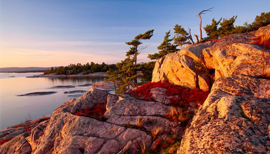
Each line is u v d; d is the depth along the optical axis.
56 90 92.69
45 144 10.28
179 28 31.31
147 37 36.22
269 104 4.82
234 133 4.05
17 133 21.75
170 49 34.66
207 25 29.50
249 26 20.05
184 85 16.83
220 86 7.74
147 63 38.03
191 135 4.88
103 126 10.45
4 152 12.24
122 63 40.31
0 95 79.56
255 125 4.14
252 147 3.57
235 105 4.97
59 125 11.34
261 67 8.29
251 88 6.93
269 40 9.95
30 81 165.75
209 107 5.73
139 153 8.80
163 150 8.58
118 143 9.17
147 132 9.96
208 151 3.97
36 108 51.03
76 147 9.05
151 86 16.98
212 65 15.00
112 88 90.06
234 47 12.15
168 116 11.20
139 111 11.80
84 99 14.00
